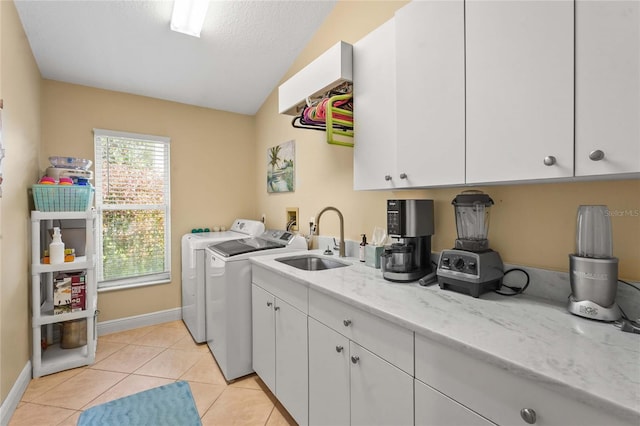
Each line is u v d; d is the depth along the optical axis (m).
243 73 2.89
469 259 1.25
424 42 1.29
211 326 2.47
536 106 0.95
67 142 2.69
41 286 2.53
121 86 2.85
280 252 2.33
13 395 1.80
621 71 0.79
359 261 1.99
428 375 0.94
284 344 1.74
